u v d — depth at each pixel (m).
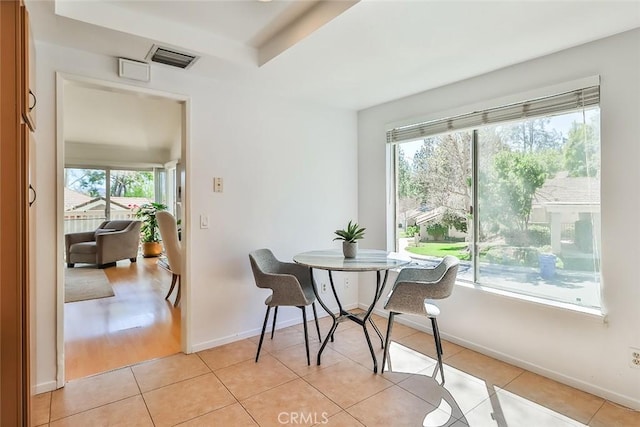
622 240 2.05
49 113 2.18
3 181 1.33
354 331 3.24
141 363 2.59
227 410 2.01
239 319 3.02
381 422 1.90
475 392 2.20
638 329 2.01
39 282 2.16
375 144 3.69
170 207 7.66
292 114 3.36
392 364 2.58
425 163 3.29
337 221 3.74
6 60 1.34
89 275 5.52
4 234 1.34
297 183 3.40
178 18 2.13
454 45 2.21
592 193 2.23
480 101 2.74
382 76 2.76
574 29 2.01
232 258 2.98
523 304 2.49
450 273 2.29
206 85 2.80
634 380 2.02
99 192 7.41
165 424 1.88
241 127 3.01
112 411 2.00
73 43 2.18
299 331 3.24
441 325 3.04
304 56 2.37
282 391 2.21
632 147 2.01
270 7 2.01
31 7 1.77
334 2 1.88
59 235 2.23
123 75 2.39
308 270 3.09
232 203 2.97
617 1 1.72
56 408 2.02
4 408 1.35
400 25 1.96
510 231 2.66
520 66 2.49
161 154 7.81
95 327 3.33
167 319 3.56
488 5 1.76
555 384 2.29
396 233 3.61
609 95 2.09
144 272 5.76
